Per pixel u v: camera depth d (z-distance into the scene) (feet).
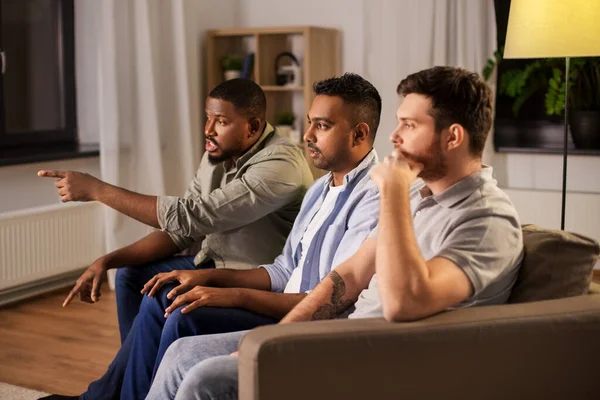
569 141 15.61
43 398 8.59
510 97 15.94
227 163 9.12
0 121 14.79
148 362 7.70
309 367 5.01
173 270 8.22
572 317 5.47
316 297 6.63
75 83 16.14
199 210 8.36
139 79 15.20
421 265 5.17
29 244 13.56
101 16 14.58
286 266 8.14
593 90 15.28
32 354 11.12
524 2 9.18
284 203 8.65
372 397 5.14
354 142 7.47
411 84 5.64
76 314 13.02
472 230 5.53
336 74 17.06
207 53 17.02
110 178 14.74
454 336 5.22
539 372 5.44
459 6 15.29
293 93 17.39
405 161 5.51
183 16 15.76
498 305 5.56
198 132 16.62
